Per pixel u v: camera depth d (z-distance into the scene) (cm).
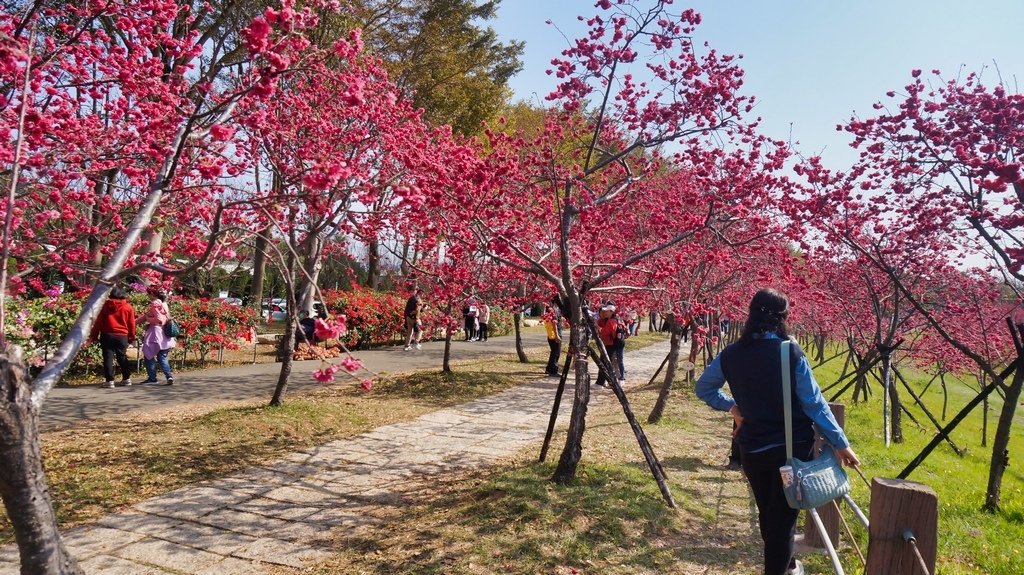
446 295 1052
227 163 516
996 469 611
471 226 615
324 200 380
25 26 493
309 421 774
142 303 1191
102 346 980
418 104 1928
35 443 246
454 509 492
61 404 836
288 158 694
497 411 951
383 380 1135
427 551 414
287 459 633
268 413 784
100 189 725
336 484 564
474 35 2119
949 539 520
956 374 1313
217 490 536
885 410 848
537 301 1176
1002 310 976
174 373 1176
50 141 527
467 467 628
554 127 688
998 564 464
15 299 908
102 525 457
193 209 630
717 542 457
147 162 569
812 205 664
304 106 683
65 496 497
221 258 668
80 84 506
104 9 510
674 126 654
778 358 330
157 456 608
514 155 681
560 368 1436
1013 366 562
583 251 816
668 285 815
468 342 2178
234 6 958
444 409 942
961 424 1426
